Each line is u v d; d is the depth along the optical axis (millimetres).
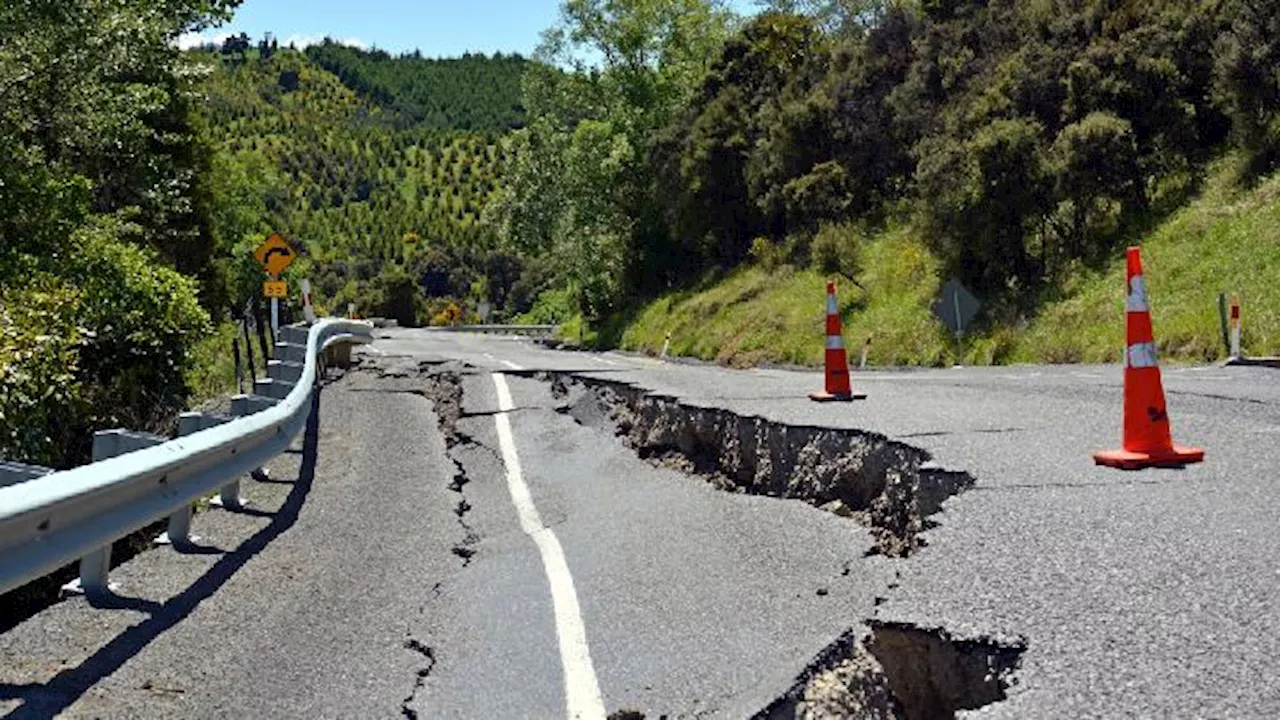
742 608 5637
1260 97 22172
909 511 7715
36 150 14836
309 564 7031
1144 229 23266
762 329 31188
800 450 9477
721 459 10633
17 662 5105
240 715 4562
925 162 26500
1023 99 26438
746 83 44281
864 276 30469
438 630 5633
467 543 7656
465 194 183750
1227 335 17672
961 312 21906
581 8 49375
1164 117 24375
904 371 20234
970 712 3811
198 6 16703
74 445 11977
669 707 4418
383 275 108000
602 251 48406
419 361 21516
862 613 5043
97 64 15336
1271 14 22094
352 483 9930
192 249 33625
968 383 14320
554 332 55250
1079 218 24016
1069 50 26422
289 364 13031
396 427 13312
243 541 7656
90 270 13688
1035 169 24016
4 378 10016
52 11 14461
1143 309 7633
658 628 5461
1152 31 25203
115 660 5160
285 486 9828
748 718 4207
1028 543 5727
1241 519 5871
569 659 5094
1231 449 7852
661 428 11812
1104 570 5176
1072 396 11891
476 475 10461
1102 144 23438
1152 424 7543
